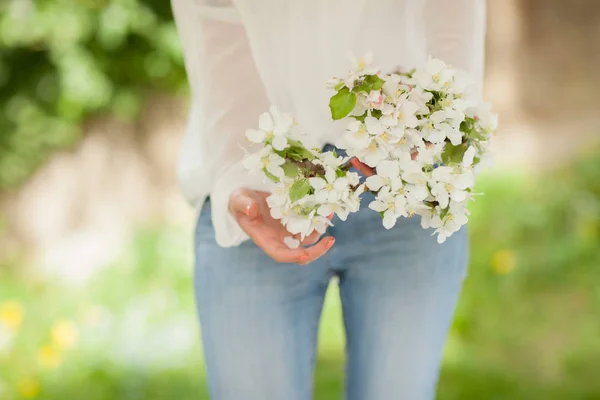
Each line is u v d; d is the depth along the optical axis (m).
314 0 1.80
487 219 5.96
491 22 7.82
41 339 4.84
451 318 1.97
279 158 1.62
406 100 1.64
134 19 6.63
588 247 5.42
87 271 6.21
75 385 4.26
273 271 1.84
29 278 6.12
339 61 1.85
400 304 1.88
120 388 4.20
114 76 6.77
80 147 6.76
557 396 3.92
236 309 1.85
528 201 6.13
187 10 1.84
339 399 3.86
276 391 1.88
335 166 1.61
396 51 1.90
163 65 6.79
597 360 4.33
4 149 6.66
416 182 1.60
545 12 7.92
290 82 1.84
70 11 6.59
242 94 1.83
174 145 6.86
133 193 6.74
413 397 1.94
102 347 4.70
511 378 4.11
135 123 6.84
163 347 4.68
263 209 1.77
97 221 6.65
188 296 5.46
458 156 1.69
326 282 1.93
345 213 1.62
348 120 1.68
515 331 4.72
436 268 1.88
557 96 7.56
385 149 1.62
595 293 4.98
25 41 6.59
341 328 4.75
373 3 1.84
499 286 5.13
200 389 4.14
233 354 1.86
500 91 7.66
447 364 4.27
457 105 1.66
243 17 1.79
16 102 6.70
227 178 1.75
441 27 1.88
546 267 5.30
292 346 1.88
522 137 7.22
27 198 6.64
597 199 5.96
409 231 1.85
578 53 7.77
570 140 7.04
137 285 5.77
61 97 6.68
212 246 1.87
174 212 6.75
